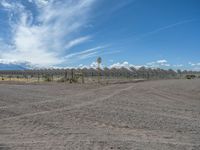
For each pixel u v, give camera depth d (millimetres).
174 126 11359
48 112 14625
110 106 17031
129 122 12117
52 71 101438
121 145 8492
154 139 9281
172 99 21172
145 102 19125
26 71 124125
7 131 10297
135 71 125812
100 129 10758
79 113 14352
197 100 20703
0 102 18406
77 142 8797
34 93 25031
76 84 41344
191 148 8281
